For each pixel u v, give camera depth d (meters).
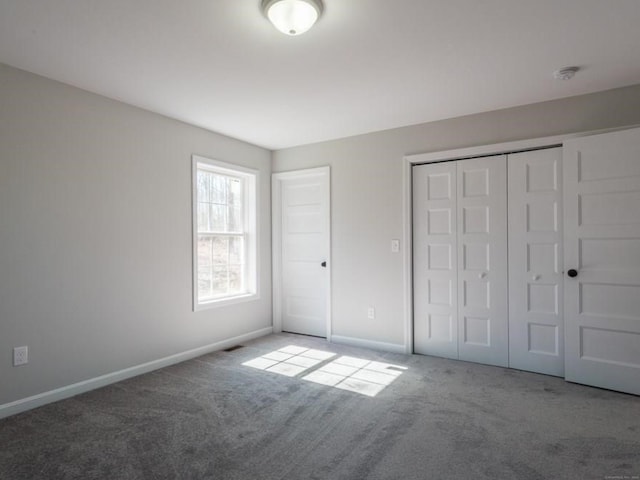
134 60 2.45
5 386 2.48
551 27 2.11
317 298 4.53
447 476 1.85
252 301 4.45
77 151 2.85
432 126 3.70
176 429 2.31
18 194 2.54
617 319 2.80
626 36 2.21
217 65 2.53
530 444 2.12
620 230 2.78
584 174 2.90
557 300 3.19
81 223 2.87
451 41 2.25
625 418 2.41
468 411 2.54
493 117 3.41
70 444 2.14
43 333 2.66
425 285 3.80
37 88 2.63
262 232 4.61
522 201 3.33
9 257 2.50
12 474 1.87
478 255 3.54
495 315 3.46
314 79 2.75
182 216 3.65
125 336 3.16
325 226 4.36
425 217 3.79
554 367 3.20
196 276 3.76
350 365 3.48
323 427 2.33
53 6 1.87
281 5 1.83
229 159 4.16
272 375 3.23
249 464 1.95
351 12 1.95
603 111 2.99
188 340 3.69
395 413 2.51
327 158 4.32
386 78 2.75
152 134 3.38
